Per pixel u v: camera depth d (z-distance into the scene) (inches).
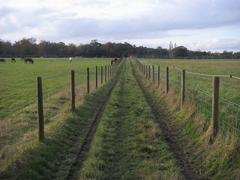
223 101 748.6
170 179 391.5
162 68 2507.4
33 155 458.3
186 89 879.1
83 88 1249.4
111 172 433.4
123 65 3912.4
